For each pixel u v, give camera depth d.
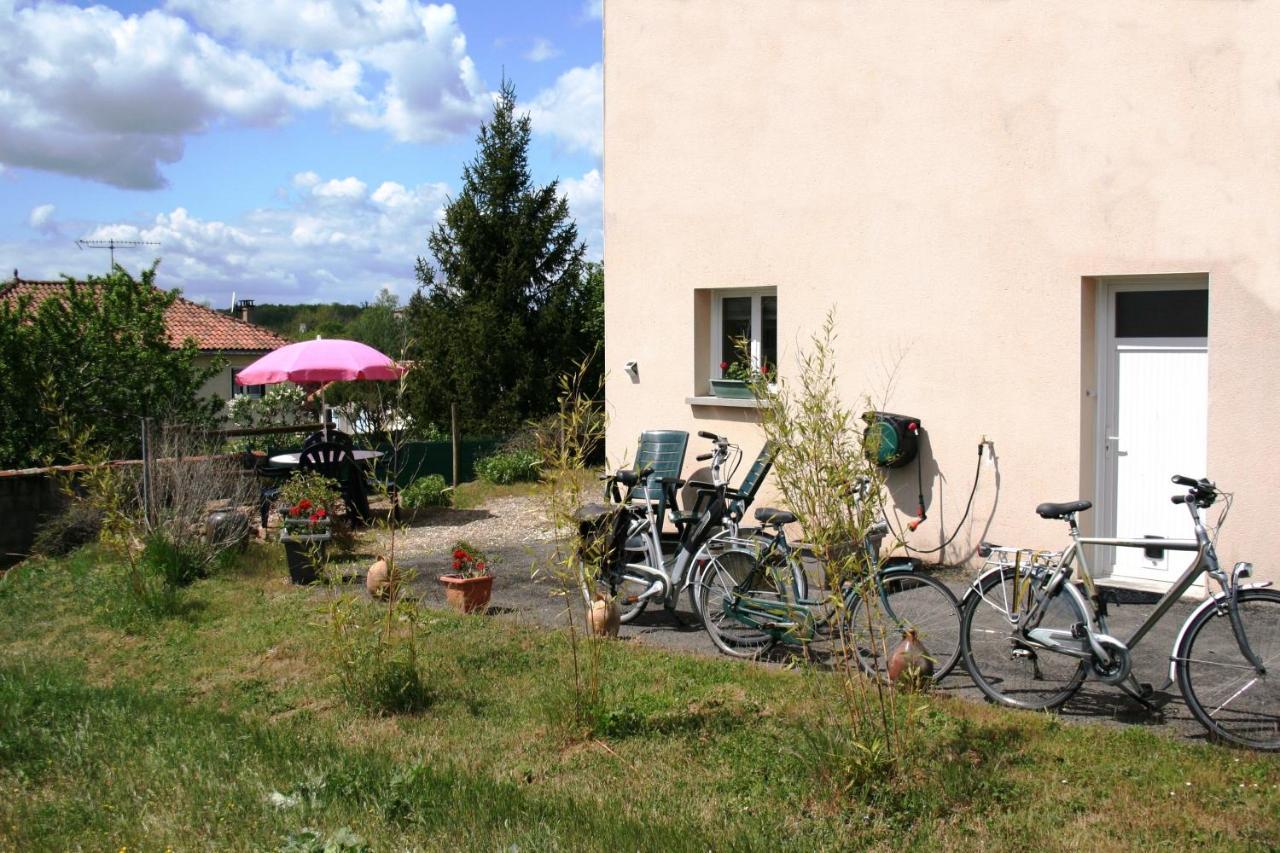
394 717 6.07
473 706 6.17
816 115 10.12
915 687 5.44
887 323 9.68
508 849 4.16
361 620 6.80
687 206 11.34
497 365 27.94
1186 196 7.81
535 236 28.69
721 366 11.48
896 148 9.52
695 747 5.31
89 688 6.80
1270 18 7.36
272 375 13.19
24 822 4.71
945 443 9.31
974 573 9.05
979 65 8.92
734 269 10.94
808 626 5.61
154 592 8.88
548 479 5.89
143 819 4.69
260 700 6.54
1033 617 5.70
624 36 11.86
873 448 5.05
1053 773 4.77
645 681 6.35
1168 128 7.88
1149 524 8.38
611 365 12.25
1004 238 8.85
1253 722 5.08
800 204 10.31
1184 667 5.21
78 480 12.15
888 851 4.16
